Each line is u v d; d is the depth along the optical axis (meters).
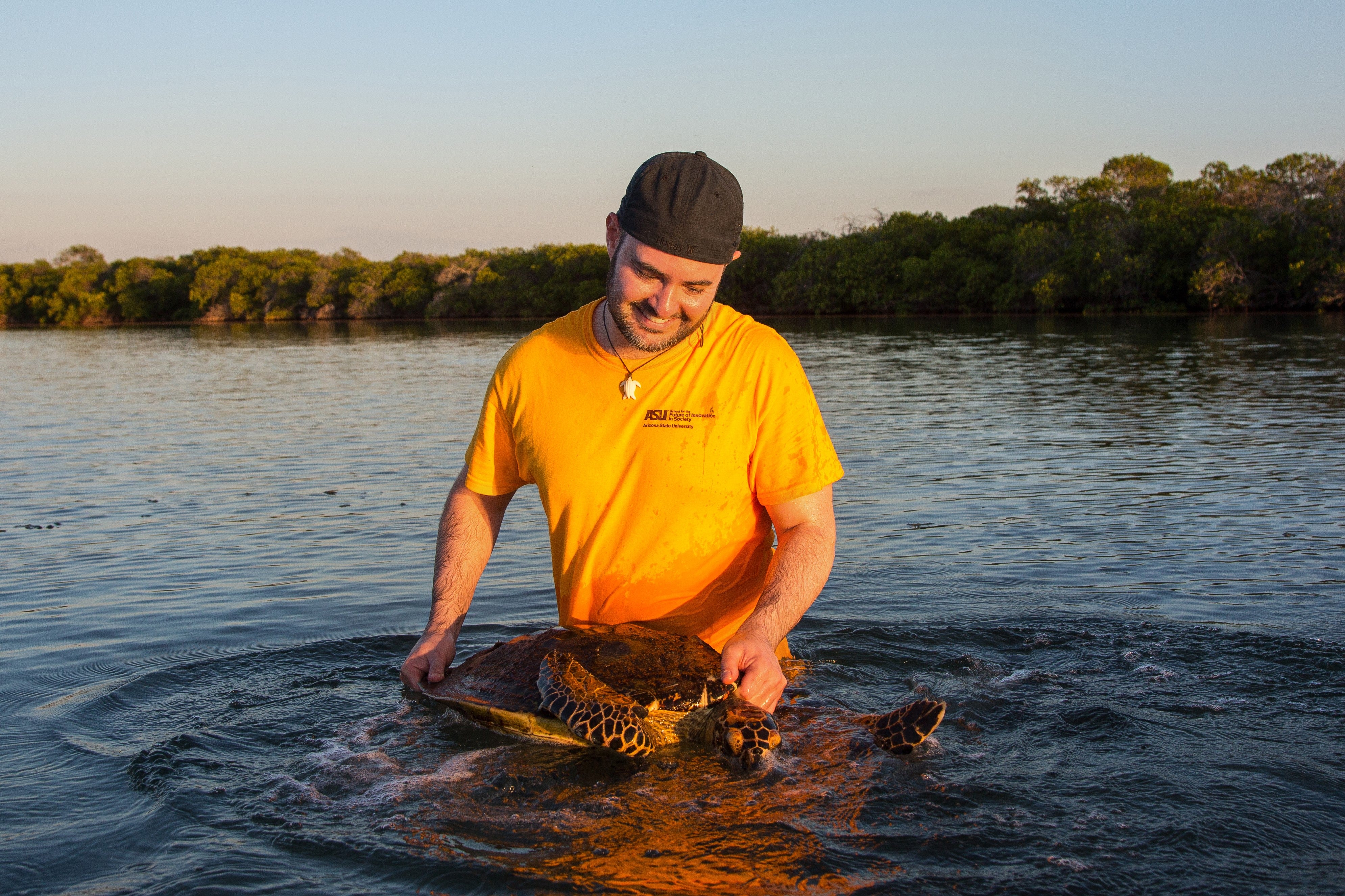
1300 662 3.21
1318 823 2.12
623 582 2.79
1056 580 4.46
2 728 2.86
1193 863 1.96
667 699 2.49
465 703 2.70
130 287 83.38
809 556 2.68
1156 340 25.50
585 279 66.25
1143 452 8.55
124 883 1.94
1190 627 3.63
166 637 3.85
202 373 23.14
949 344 26.47
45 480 8.41
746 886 1.88
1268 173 49.88
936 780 2.36
